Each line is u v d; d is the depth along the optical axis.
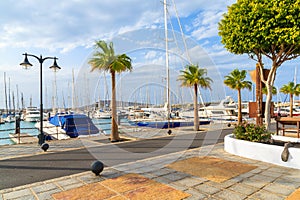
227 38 8.35
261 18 7.02
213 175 5.46
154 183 5.00
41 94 11.72
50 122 21.67
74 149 9.77
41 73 11.71
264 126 8.09
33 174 6.06
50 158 8.06
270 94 8.73
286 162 6.09
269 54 9.14
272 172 5.62
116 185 4.93
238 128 8.16
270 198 4.08
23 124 36.91
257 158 6.90
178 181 5.09
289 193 4.28
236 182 4.95
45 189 4.84
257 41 7.43
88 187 4.86
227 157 7.36
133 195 4.35
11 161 7.64
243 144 7.39
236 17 7.78
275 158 6.38
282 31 6.80
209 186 4.74
